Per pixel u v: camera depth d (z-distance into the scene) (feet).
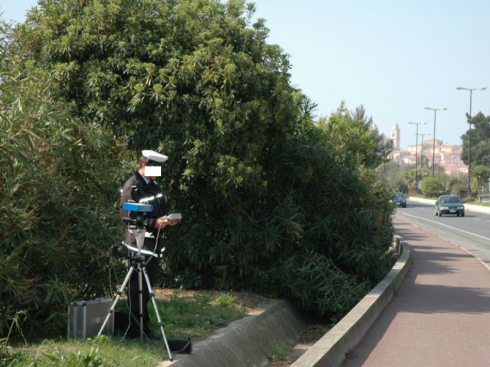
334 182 37.88
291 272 34.17
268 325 28.58
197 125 30.40
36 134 19.62
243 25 34.81
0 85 19.58
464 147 396.16
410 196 314.76
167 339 20.63
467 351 23.31
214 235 34.32
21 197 20.74
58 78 31.04
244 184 31.30
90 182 23.85
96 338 18.93
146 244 20.16
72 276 22.34
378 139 180.55
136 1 32.65
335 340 21.48
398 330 27.27
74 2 33.09
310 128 38.91
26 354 17.34
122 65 31.17
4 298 20.39
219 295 32.14
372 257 39.63
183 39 32.91
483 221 130.11
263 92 33.42
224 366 21.07
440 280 44.45
